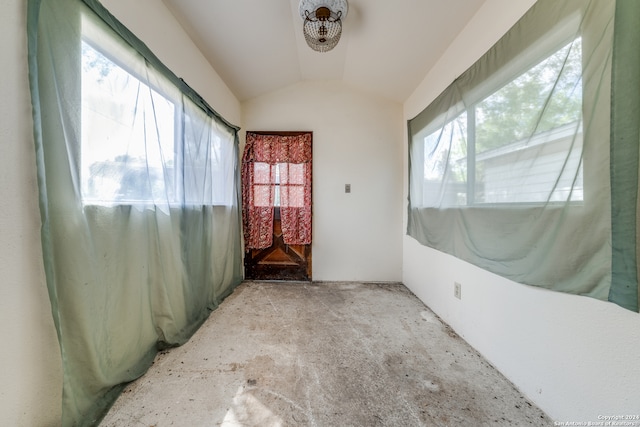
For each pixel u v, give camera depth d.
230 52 2.30
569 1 1.02
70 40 1.01
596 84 0.91
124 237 1.32
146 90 1.46
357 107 3.18
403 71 2.54
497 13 1.49
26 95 0.89
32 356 0.93
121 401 1.21
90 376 1.10
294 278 3.17
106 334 1.20
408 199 2.97
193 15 1.83
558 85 1.07
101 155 1.18
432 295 2.33
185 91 1.84
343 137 3.18
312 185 3.17
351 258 3.20
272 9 1.96
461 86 1.79
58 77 0.97
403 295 2.74
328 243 3.19
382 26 2.06
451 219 1.93
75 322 1.04
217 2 1.78
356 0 1.86
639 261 0.81
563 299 1.07
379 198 3.18
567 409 1.05
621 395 0.88
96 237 1.16
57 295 0.99
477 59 1.68
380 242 3.19
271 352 1.64
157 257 1.57
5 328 0.85
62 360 0.99
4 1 0.84
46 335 0.97
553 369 1.11
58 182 0.97
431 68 2.38
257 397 1.25
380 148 3.18
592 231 0.94
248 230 3.13
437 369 1.48
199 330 1.93
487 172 1.52
